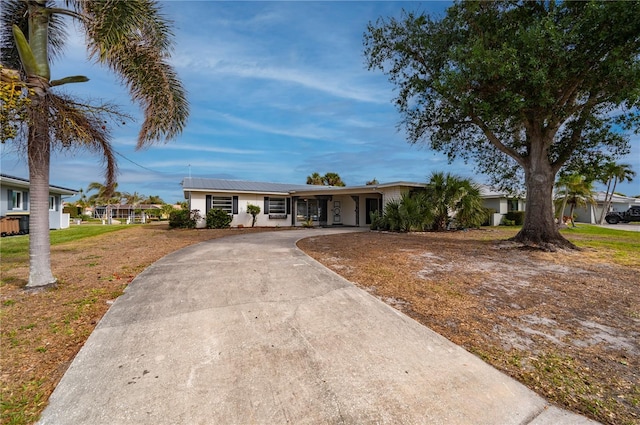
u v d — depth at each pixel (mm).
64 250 9023
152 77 5938
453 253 8039
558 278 5625
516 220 20875
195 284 4996
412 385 2367
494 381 2455
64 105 4773
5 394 2244
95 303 4176
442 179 15219
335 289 4750
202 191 17391
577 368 2689
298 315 3727
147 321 3520
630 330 3475
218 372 2512
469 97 7941
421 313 3904
